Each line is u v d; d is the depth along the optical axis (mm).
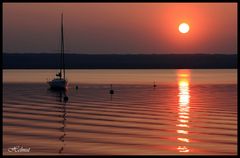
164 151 31516
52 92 86188
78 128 40156
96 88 98812
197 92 87750
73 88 98562
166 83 120875
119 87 103062
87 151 31141
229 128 40312
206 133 37875
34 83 119000
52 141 34156
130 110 54000
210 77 161875
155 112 52094
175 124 42625
